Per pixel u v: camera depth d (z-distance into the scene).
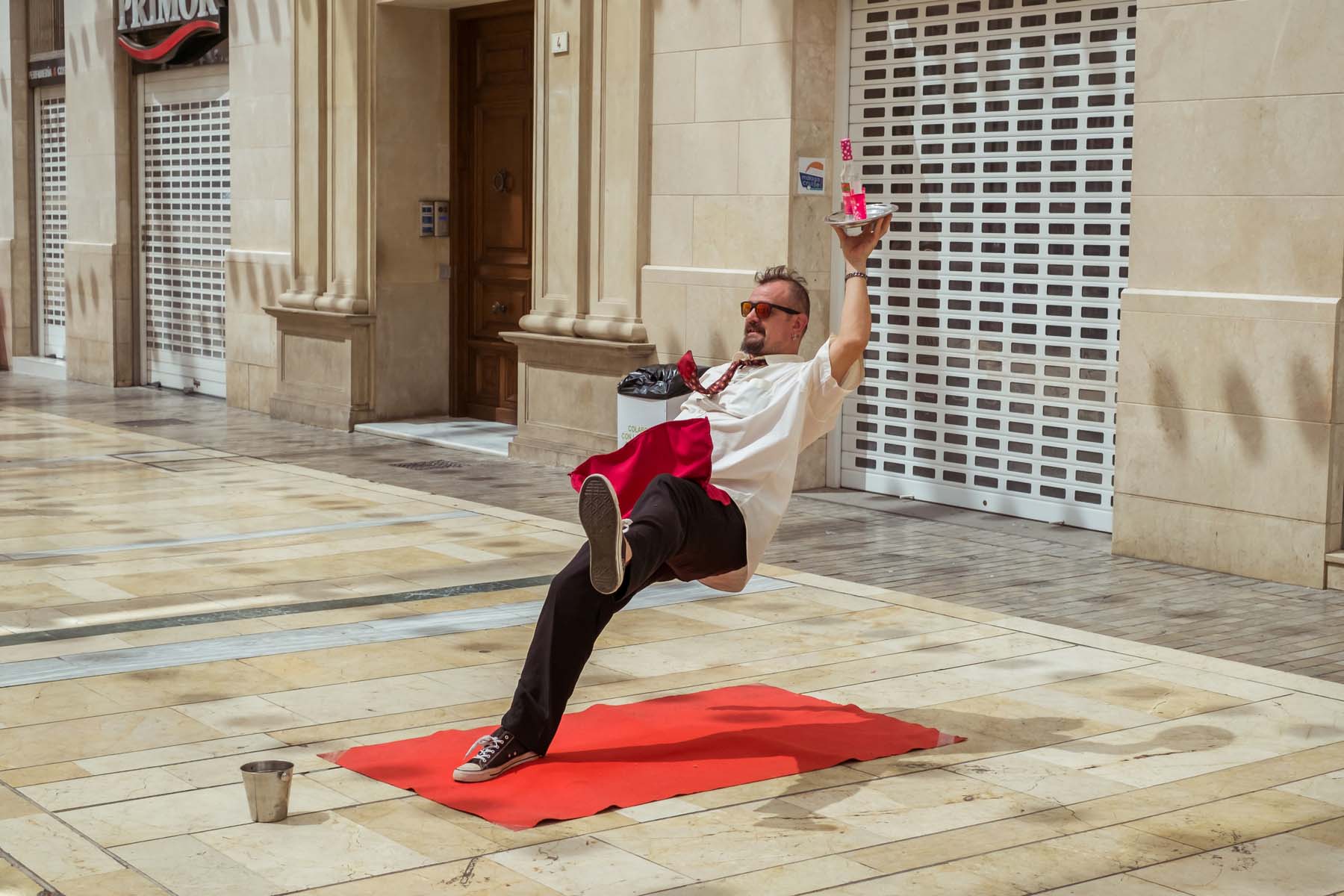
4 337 19.36
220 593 6.95
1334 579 7.20
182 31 15.28
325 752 4.73
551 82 11.27
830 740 4.82
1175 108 7.66
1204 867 3.84
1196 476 7.69
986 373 9.27
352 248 13.22
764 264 9.84
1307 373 7.20
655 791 4.33
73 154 17.69
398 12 13.06
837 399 4.78
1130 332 7.90
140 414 14.38
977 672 5.73
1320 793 4.42
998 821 4.16
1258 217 7.38
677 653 5.98
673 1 10.36
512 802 4.23
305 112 13.63
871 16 9.68
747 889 3.68
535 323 11.34
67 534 8.34
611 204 10.85
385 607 6.72
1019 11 8.88
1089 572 7.64
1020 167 8.96
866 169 9.81
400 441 12.63
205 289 15.97
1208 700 5.38
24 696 5.29
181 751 4.71
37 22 18.69
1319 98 7.10
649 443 4.63
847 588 7.16
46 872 3.73
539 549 8.06
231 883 3.68
